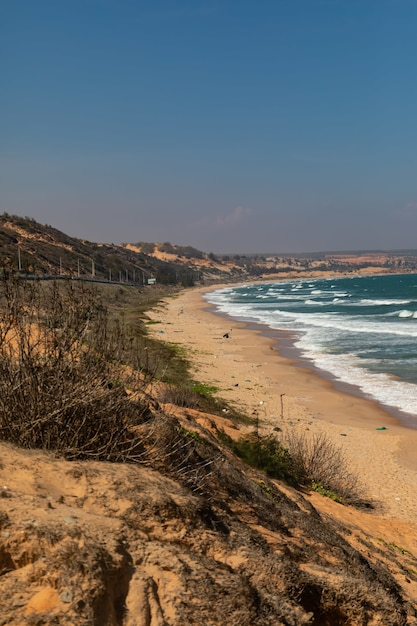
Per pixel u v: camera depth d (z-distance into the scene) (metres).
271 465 11.64
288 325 55.38
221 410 20.64
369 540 9.80
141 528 4.20
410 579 8.20
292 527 6.77
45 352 5.20
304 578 4.77
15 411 4.88
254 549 4.69
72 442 4.91
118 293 90.81
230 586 3.99
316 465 13.55
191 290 147.62
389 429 20.81
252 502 6.72
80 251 123.00
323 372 31.30
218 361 34.09
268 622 4.04
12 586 3.18
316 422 21.50
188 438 7.11
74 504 4.12
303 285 179.25
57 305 5.48
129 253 175.00
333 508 11.38
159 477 4.97
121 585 3.56
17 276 5.45
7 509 3.59
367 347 39.22
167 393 15.55
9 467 4.21
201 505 4.74
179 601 3.70
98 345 5.57
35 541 3.39
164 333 47.72
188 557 4.07
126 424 5.52
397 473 16.34
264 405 23.61
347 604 5.00
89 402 4.89
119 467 4.78
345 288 144.12
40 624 3.00
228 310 78.00
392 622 5.14
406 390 26.77
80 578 3.28
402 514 13.25
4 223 115.06
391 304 79.94
